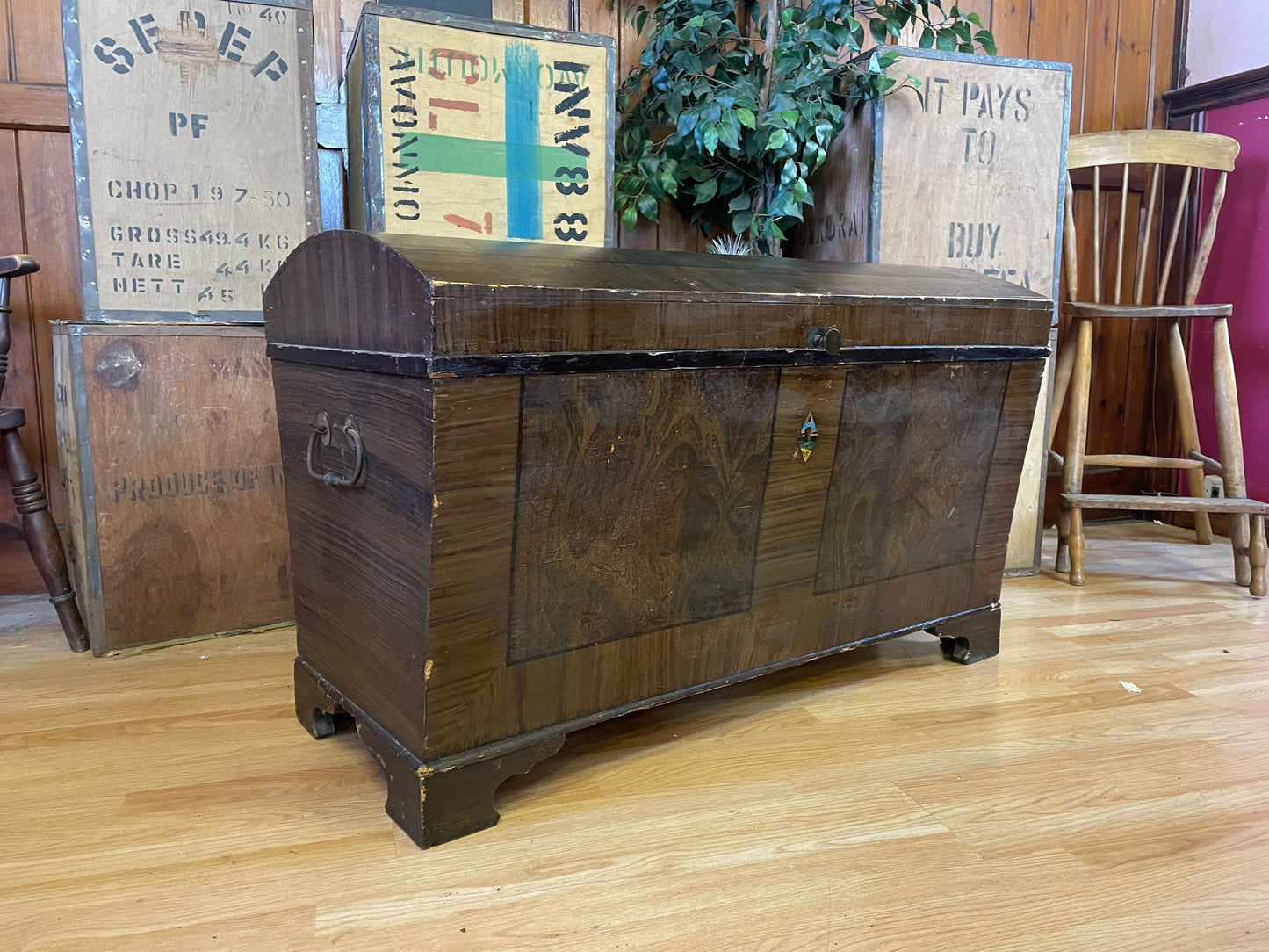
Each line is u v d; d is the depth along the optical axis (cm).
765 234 232
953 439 164
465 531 109
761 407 135
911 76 215
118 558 182
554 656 125
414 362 103
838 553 155
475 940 98
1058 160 232
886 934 100
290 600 201
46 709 157
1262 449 282
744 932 100
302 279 129
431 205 189
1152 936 100
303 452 137
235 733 149
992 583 183
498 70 191
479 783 120
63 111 209
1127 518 325
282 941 98
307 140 191
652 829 121
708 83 225
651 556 131
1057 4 284
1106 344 309
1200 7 300
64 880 108
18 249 211
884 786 133
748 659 149
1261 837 120
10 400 215
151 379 181
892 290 152
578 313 112
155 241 181
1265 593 230
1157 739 149
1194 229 300
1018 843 118
